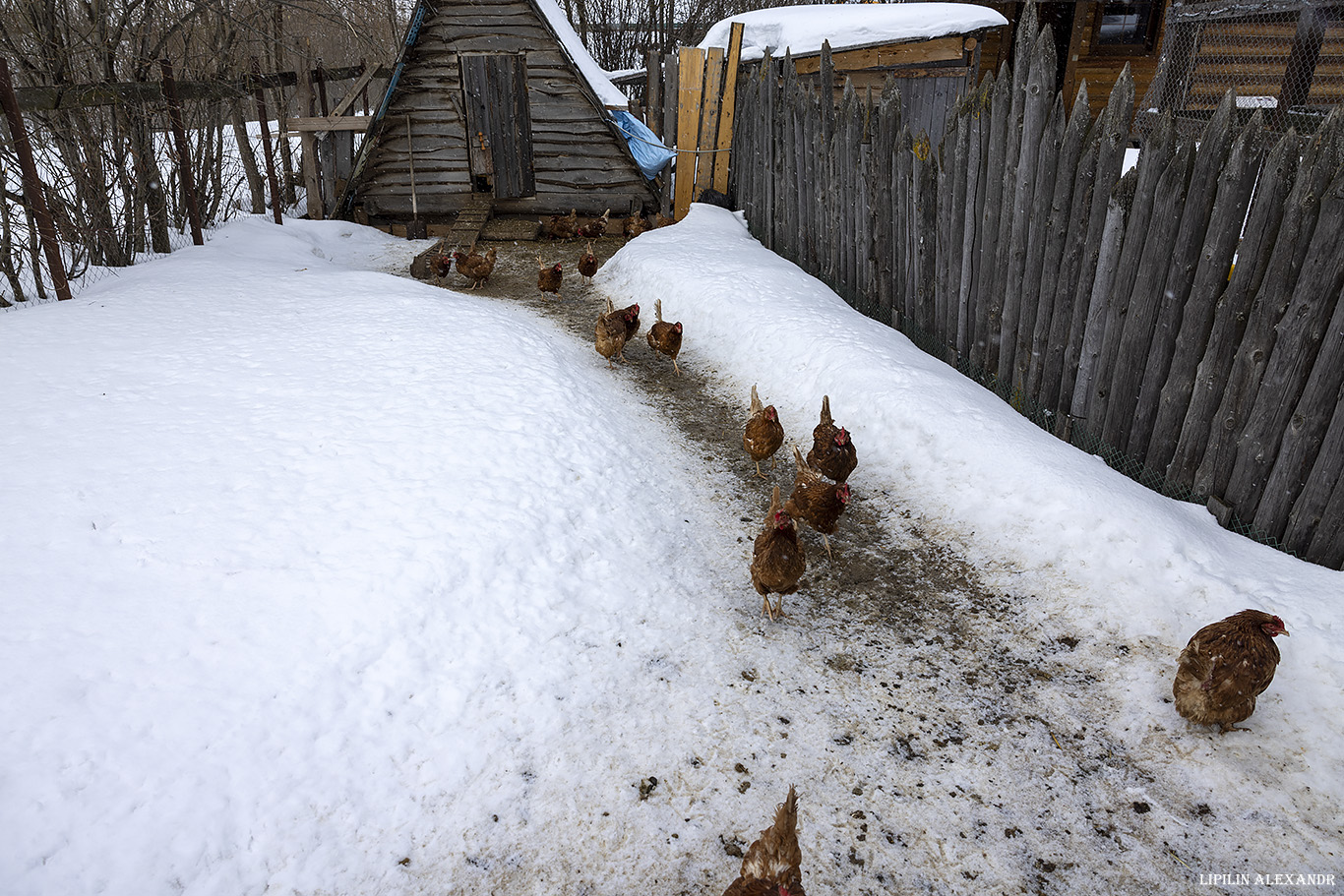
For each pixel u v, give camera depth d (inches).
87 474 215.3
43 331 319.0
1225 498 229.9
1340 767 160.6
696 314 417.4
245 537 200.2
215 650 167.9
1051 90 269.1
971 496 257.0
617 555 230.2
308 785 149.5
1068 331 279.4
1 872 123.6
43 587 173.8
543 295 487.5
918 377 313.0
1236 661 161.0
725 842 151.9
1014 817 159.0
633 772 164.6
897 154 361.7
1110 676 192.7
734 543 253.3
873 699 189.6
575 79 608.1
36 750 140.4
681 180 620.1
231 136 847.1
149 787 140.8
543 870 144.0
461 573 203.3
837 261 442.0
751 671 196.4
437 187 643.5
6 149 415.5
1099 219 256.1
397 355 321.4
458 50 597.6
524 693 178.2
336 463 237.8
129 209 467.2
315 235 593.6
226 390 277.1
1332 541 203.2
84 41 455.8
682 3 1098.1
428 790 154.6
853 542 253.8
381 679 172.6
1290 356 202.4
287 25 915.4
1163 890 144.0
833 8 670.5
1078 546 225.8
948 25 587.2
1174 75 575.2
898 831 155.7
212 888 131.3
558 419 290.0
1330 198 186.4
